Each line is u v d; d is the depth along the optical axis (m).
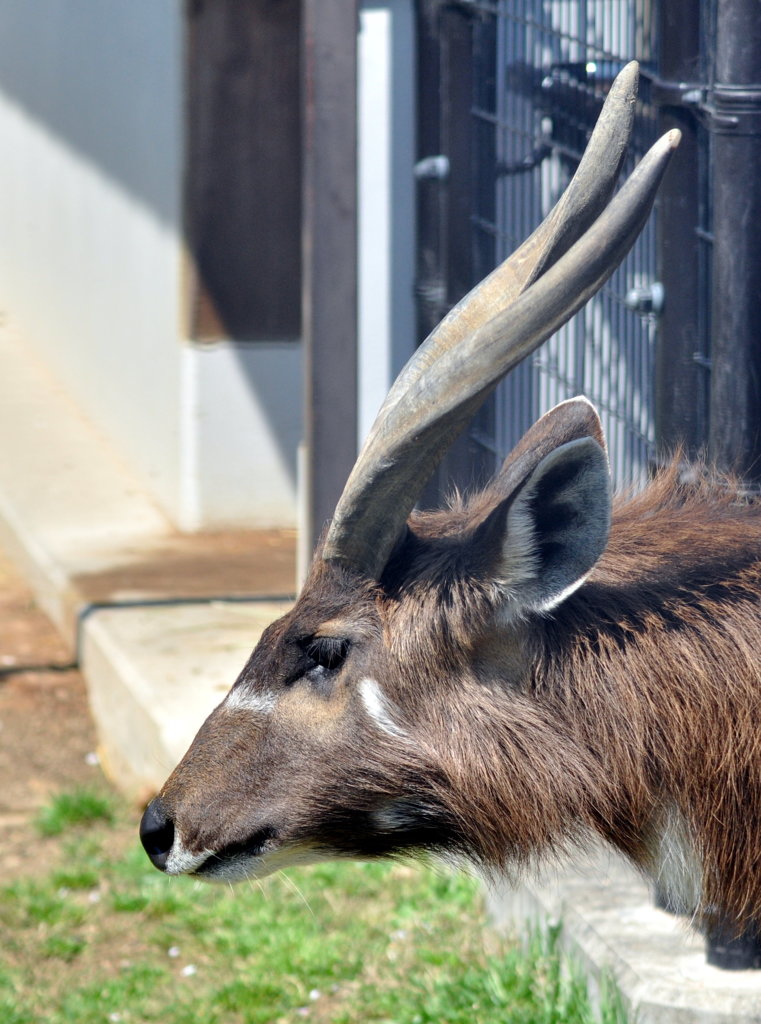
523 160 19.03
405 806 10.50
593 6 17.56
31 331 43.00
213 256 29.33
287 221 29.52
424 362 10.30
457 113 19.30
